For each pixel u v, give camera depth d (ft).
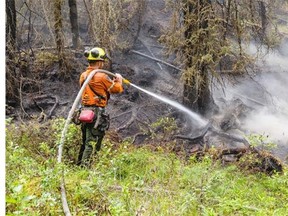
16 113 36.83
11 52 37.37
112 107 40.09
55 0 40.14
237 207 15.65
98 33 38.55
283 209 16.33
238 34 33.65
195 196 16.08
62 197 13.51
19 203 12.05
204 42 32.76
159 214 13.99
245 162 25.11
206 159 22.33
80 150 21.08
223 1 34.22
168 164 20.70
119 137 30.96
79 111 20.65
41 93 41.16
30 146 22.47
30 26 44.65
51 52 45.47
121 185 16.69
